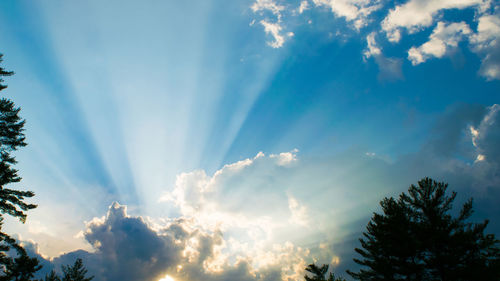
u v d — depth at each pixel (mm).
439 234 13250
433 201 14922
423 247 14070
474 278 12234
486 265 12336
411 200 15711
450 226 13875
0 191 14094
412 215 15539
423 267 13766
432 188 15289
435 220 14367
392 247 14742
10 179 14969
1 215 14891
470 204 14156
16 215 14805
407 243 13820
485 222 13445
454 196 14680
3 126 15414
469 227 13586
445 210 14852
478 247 12992
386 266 14852
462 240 12805
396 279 15031
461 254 13336
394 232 14766
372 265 15742
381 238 15469
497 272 11562
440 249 14031
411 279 14477
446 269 12961
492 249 12812
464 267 12508
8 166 14938
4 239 14312
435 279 13734
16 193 14727
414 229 14406
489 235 12930
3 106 15547
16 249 15070
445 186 14961
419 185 15727
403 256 14820
